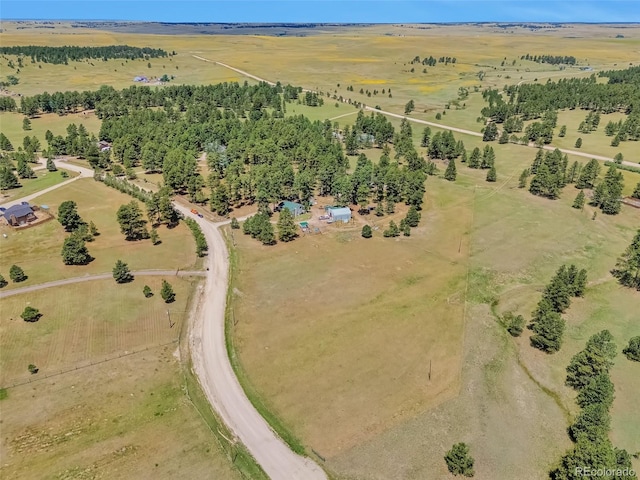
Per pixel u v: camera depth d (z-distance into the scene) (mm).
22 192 147625
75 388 71125
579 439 59281
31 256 108312
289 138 180000
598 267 105625
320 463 59750
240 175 157375
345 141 196875
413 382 72375
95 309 89000
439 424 65125
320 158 160125
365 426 64875
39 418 66000
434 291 95438
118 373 74250
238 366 75875
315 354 78188
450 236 119000
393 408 67750
